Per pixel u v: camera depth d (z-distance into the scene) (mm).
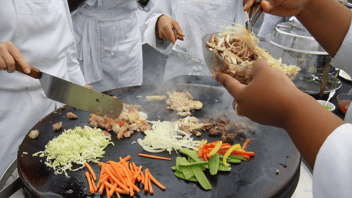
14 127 1914
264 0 1140
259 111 801
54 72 2025
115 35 2811
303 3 982
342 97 2154
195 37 2943
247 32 1373
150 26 2504
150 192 1249
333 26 929
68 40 2131
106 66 3008
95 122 1728
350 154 537
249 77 1099
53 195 1207
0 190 1354
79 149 1486
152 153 1541
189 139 1657
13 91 1861
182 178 1348
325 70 2141
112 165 1357
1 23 1663
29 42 1839
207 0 2717
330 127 621
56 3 1986
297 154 1500
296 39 2270
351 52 871
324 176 566
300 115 680
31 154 1444
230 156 1454
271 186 1269
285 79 777
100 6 2602
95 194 1236
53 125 1648
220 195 1229
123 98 2049
